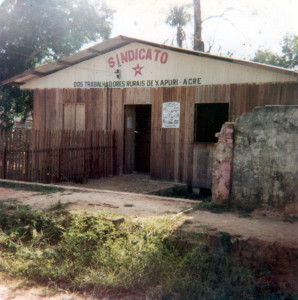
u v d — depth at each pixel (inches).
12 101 794.2
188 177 423.5
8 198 279.3
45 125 529.0
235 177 239.9
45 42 804.0
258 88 374.6
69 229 208.7
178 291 152.6
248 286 155.3
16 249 199.0
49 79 523.5
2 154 384.8
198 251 173.8
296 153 217.6
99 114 488.1
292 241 170.4
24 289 161.3
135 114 498.6
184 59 421.7
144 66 451.2
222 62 396.2
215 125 409.1
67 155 406.3
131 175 486.3
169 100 434.3
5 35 772.6
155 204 263.7
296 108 218.8
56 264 184.9
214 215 227.5
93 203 262.8
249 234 182.1
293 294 151.9
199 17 727.7
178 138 429.7
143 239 190.5
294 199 217.9
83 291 159.6
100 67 484.7
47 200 273.1
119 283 159.6
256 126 231.8
